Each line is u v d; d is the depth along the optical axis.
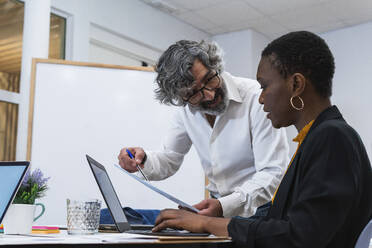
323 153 0.98
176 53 1.64
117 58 4.32
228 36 5.08
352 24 4.78
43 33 3.14
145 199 2.86
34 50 3.09
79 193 2.75
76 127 2.81
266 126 1.68
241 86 1.79
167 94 1.70
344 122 1.05
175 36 4.73
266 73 1.14
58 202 2.71
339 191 0.93
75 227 1.16
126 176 2.84
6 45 3.26
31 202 1.25
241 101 1.76
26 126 3.05
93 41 4.07
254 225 1.03
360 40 4.73
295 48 1.10
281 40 1.13
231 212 1.47
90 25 3.99
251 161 1.80
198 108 1.73
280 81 1.11
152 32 4.48
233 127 1.79
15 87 3.23
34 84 2.79
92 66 2.89
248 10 4.49
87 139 2.81
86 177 2.78
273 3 4.33
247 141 1.77
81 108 2.83
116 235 1.10
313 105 1.10
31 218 1.22
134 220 1.71
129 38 4.29
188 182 2.95
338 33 4.88
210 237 1.00
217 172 1.84
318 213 0.94
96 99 2.86
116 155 2.85
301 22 4.75
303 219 0.95
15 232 1.19
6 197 1.14
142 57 4.49
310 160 1.01
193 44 1.67
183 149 2.03
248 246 1.02
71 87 2.84
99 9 4.02
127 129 2.88
